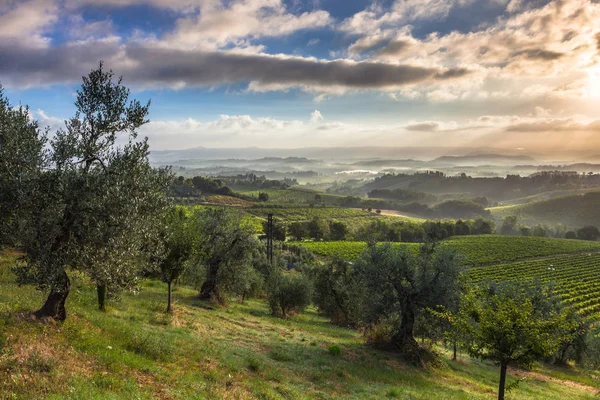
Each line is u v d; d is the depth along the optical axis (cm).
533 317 1508
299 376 1683
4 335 1020
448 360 2966
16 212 1127
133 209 1286
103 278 1250
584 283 9319
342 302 4216
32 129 1242
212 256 3391
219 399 1066
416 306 2656
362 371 2000
